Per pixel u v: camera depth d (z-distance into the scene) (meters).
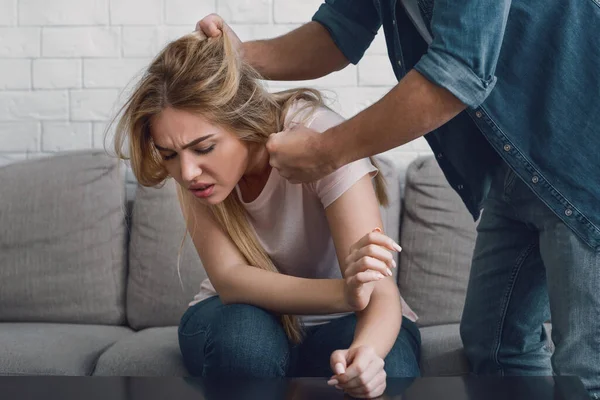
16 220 2.46
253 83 1.49
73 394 1.12
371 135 1.25
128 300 2.41
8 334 2.14
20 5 2.67
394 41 1.49
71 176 2.49
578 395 1.10
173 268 2.38
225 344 1.43
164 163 1.48
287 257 1.62
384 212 2.37
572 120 1.33
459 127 1.51
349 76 2.61
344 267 1.46
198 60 1.41
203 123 1.39
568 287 1.37
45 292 2.42
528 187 1.44
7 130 2.68
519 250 1.64
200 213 1.62
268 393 1.14
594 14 1.31
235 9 2.63
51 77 2.67
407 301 2.31
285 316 1.59
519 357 1.72
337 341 1.58
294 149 1.32
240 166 1.46
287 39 1.72
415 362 1.54
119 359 1.90
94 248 2.44
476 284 1.73
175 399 1.10
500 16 1.21
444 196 2.37
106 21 2.66
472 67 1.20
